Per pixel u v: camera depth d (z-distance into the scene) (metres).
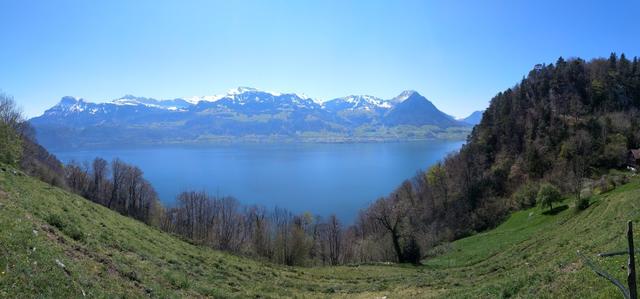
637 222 26.41
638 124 122.56
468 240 83.06
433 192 132.62
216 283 26.69
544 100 155.88
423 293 30.84
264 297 26.64
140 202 112.00
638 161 103.25
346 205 180.50
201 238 85.12
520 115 154.12
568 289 17.23
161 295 19.16
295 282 35.97
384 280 41.72
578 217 56.75
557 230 53.88
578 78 162.75
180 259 29.62
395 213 73.94
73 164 125.06
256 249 80.62
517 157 131.75
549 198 82.06
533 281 20.95
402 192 135.38
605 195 73.44
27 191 26.59
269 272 38.31
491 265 43.28
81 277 16.14
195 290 22.75
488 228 99.75
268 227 88.75
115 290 17.06
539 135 133.25
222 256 39.25
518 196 104.88
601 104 144.62
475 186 125.00
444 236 101.88
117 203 112.69
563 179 102.62
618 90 148.88
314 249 90.88
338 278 43.38
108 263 19.89
